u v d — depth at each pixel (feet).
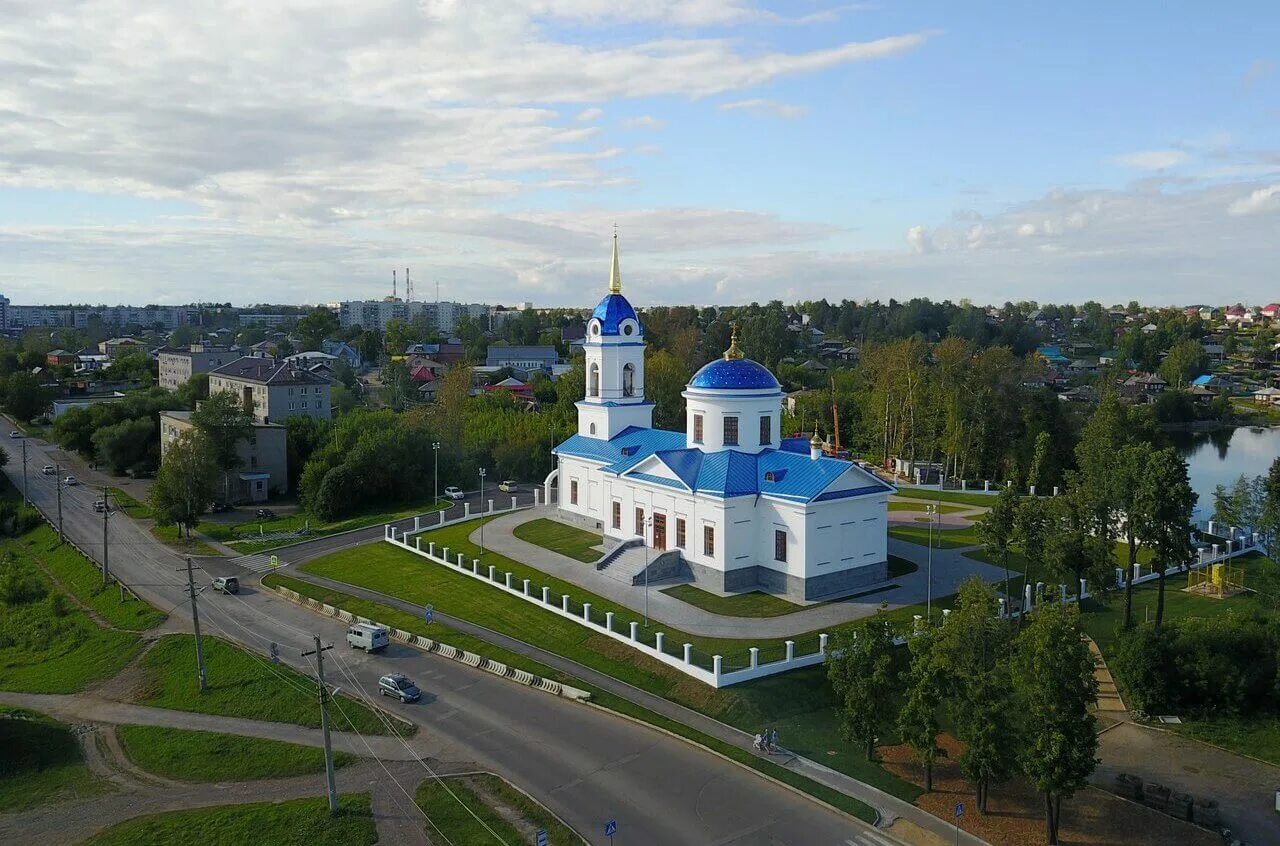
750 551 230.48
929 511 325.21
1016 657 134.00
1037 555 201.77
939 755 139.33
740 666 180.04
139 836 136.67
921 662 141.18
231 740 168.86
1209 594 231.71
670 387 500.74
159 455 472.44
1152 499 193.26
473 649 202.28
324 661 201.67
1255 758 156.35
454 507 366.84
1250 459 536.42
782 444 267.39
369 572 271.90
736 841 126.93
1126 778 143.95
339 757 156.76
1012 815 135.23
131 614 249.14
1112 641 203.62
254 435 421.59
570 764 150.41
